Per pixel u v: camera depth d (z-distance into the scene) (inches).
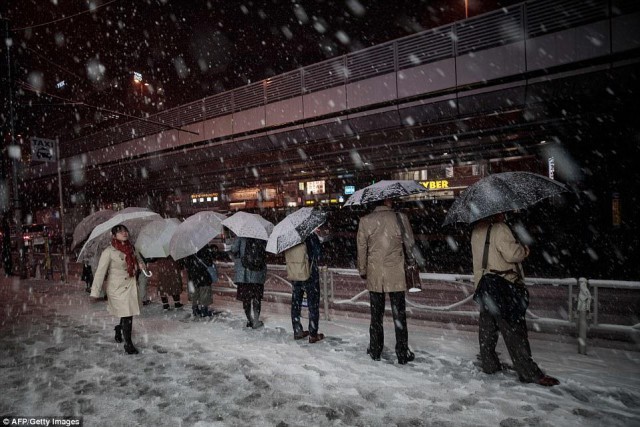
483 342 148.4
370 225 161.6
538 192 137.9
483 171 1182.9
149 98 1665.8
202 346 200.2
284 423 118.3
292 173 1226.0
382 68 695.1
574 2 516.1
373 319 168.9
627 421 111.5
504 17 571.5
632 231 747.4
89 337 224.8
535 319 191.2
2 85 530.0
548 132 721.6
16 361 183.3
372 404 128.8
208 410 128.8
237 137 923.4
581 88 542.6
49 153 482.0
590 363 158.6
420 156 941.8
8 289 433.7
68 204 1829.5
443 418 117.7
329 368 161.9
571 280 181.9
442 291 372.8
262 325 235.9
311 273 197.2
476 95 606.2
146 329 238.2
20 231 528.7
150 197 1876.2
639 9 477.7
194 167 1141.7
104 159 1222.9
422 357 169.9
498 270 140.0
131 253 195.9
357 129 756.6
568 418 114.3
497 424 113.2
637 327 166.9
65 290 413.4
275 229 194.7
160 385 151.2
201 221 241.1
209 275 264.7
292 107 810.8
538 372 137.6
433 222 896.3
